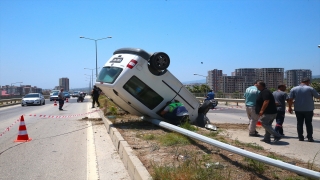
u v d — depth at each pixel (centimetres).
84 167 704
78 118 1809
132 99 1165
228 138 902
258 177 505
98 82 1194
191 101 1268
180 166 534
